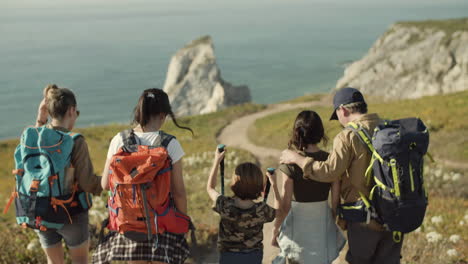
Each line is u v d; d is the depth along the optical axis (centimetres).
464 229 949
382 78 9050
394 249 390
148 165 324
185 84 12938
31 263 705
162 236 348
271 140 3497
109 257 345
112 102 18512
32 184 363
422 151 357
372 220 379
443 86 7894
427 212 1149
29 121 15962
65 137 378
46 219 371
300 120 400
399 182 350
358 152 375
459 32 8156
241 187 384
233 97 12875
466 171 1809
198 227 989
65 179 378
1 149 3831
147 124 361
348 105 400
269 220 397
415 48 8775
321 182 404
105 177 364
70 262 654
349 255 406
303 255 409
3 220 1477
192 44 14125
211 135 4288
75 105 415
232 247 398
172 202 361
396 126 364
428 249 786
